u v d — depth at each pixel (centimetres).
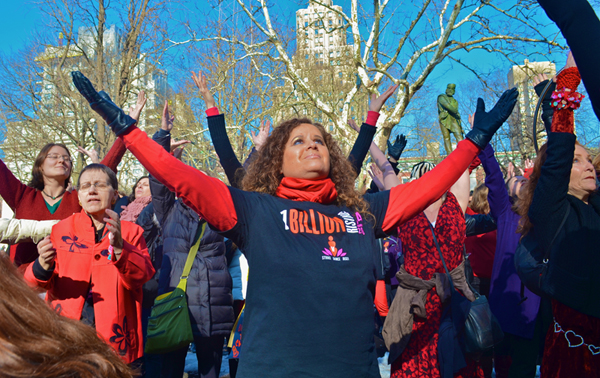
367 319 162
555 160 198
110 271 247
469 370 290
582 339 207
